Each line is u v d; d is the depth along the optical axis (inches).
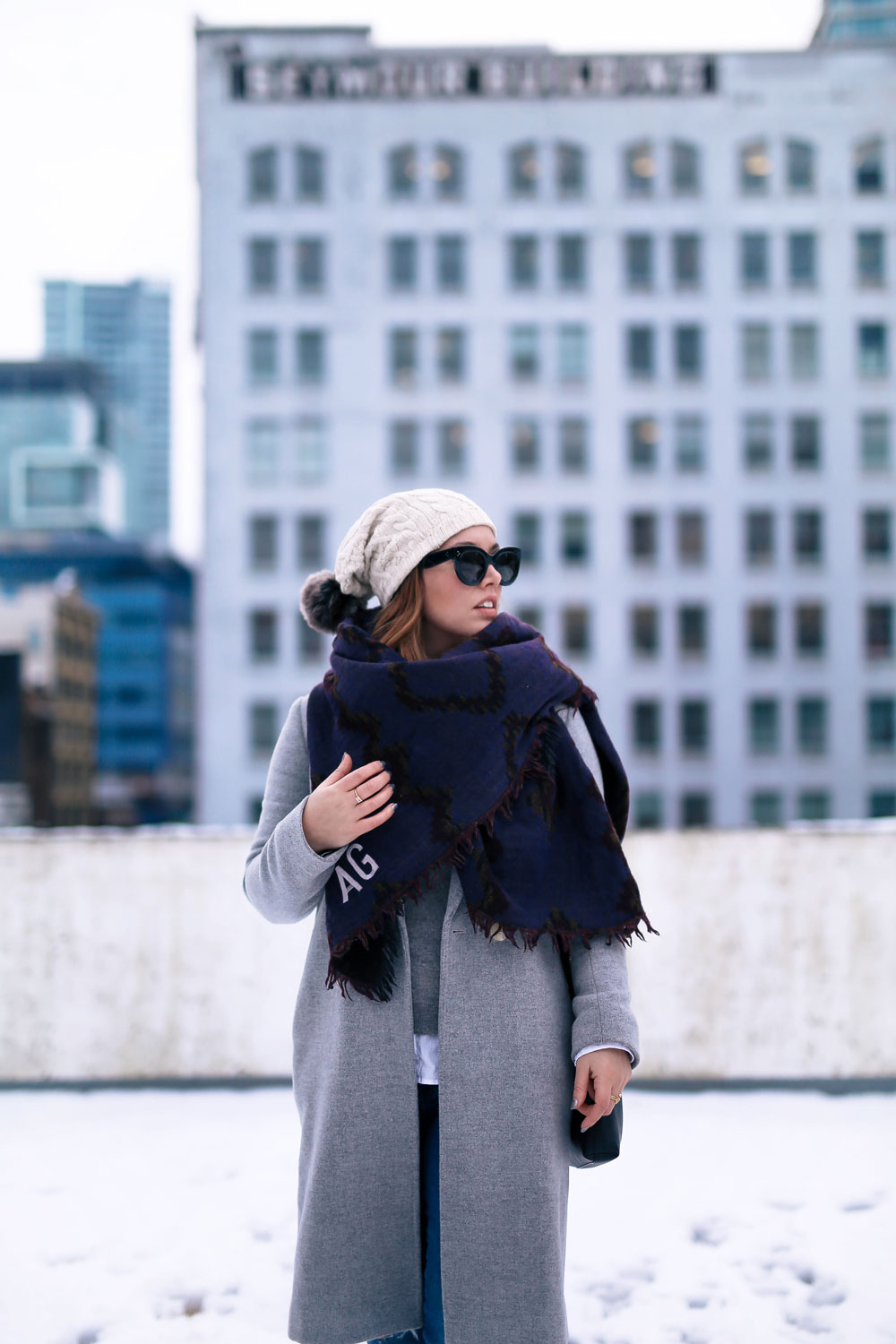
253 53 1726.1
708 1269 90.3
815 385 1713.8
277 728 1676.9
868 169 1729.8
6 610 2933.1
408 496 57.8
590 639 1701.5
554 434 1710.1
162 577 3841.0
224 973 153.3
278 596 1684.3
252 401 1697.8
